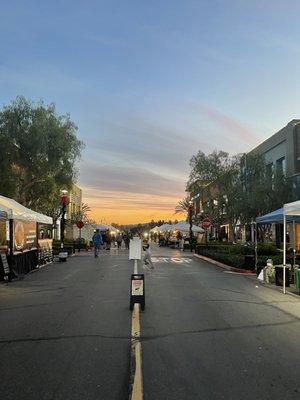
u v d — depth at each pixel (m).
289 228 35.91
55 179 34.84
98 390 5.50
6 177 32.28
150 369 6.34
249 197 36.66
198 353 7.20
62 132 33.62
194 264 26.67
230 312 10.91
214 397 5.29
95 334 8.45
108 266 24.61
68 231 66.56
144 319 9.86
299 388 5.62
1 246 18.88
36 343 7.80
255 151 47.59
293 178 36.84
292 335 8.52
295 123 39.09
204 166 44.31
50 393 5.40
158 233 78.94
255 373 6.20
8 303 12.29
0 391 5.47
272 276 17.22
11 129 32.31
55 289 15.11
